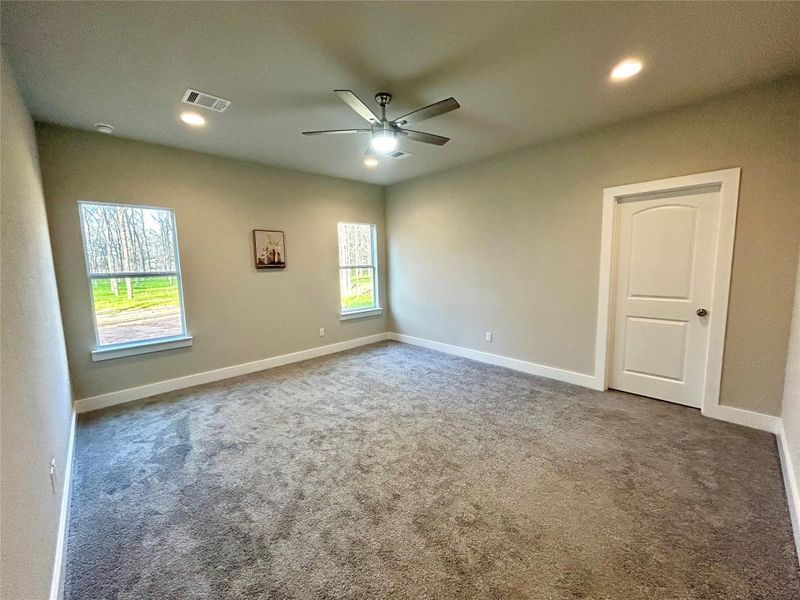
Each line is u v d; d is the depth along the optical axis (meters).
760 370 2.67
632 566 1.53
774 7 1.70
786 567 1.51
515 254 4.12
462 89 2.51
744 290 2.70
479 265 4.51
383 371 4.29
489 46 2.01
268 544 1.69
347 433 2.77
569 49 2.06
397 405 3.27
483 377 4.00
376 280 5.74
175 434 2.80
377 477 2.20
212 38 1.89
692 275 3.00
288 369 4.45
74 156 3.12
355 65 2.18
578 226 3.57
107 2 1.59
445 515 1.85
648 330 3.28
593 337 3.58
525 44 2.00
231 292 4.17
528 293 4.05
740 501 1.91
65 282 3.13
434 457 2.40
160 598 1.42
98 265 3.36
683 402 3.13
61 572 1.51
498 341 4.43
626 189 3.20
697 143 2.81
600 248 3.44
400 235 5.54
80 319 3.22
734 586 1.43
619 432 2.68
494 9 1.71
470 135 3.46
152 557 1.63
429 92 2.54
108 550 1.67
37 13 1.64
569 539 1.68
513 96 2.63
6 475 1.06
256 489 2.10
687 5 1.70
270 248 4.46
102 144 3.25
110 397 3.40
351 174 4.93
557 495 1.99
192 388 3.82
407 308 5.58
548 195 3.76
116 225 3.44
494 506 1.92
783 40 1.98
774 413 2.63
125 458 2.46
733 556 1.57
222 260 4.08
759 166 2.57
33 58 1.99
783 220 2.52
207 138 3.38
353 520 1.83
